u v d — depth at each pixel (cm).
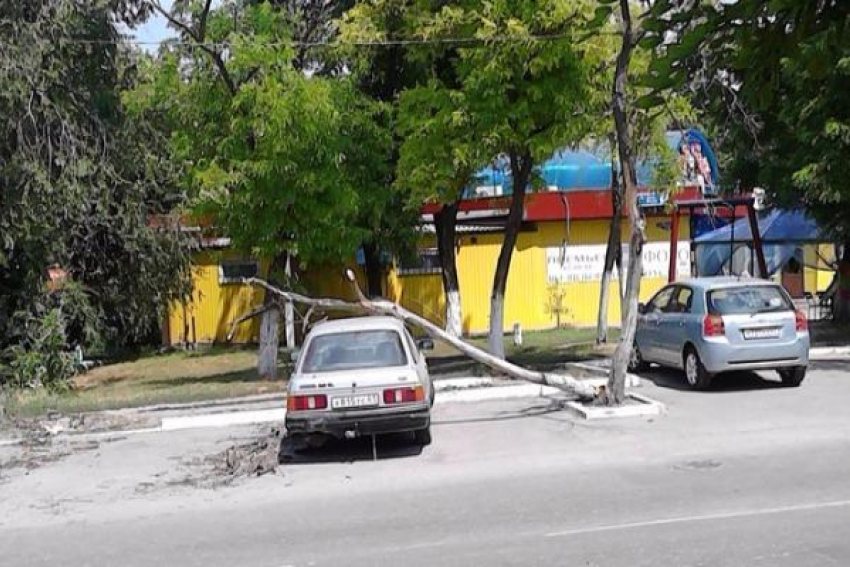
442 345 2586
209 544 766
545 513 800
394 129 1798
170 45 1777
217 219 1798
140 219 2134
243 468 1059
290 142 1616
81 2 1880
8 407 1559
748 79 326
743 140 2170
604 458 1027
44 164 1723
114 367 2556
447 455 1084
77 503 949
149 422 1403
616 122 1302
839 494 823
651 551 675
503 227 2848
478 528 763
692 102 2072
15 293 1997
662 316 1605
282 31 1762
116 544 784
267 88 1605
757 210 2758
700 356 1463
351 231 1745
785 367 1452
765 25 308
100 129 1891
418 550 709
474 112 1572
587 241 2934
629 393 1443
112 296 2402
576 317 2931
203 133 1747
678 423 1213
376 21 1730
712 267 3108
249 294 2911
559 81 1553
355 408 1061
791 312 1459
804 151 1972
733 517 760
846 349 1883
